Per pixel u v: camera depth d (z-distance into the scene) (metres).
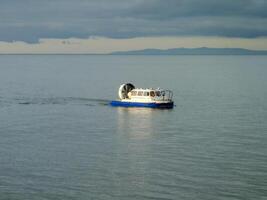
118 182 64.31
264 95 169.38
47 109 130.88
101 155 77.94
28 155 77.50
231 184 63.34
